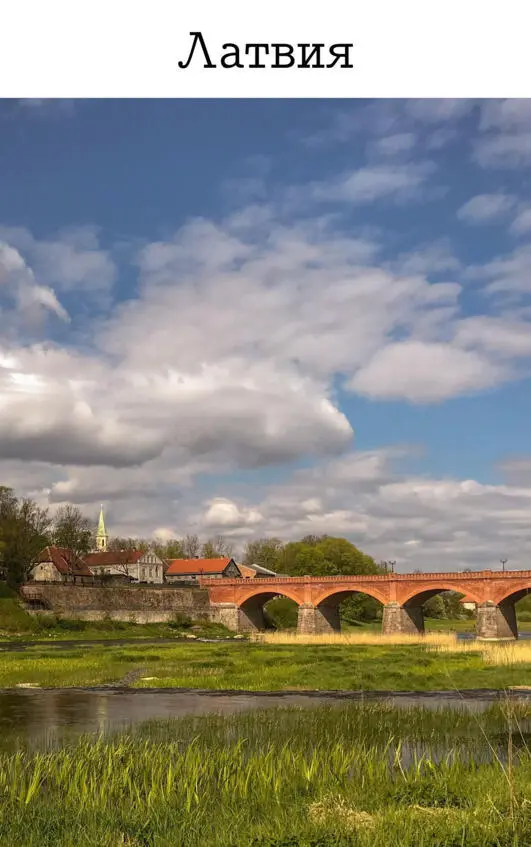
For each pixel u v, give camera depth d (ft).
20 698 178.09
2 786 79.25
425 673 220.43
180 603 541.75
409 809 65.77
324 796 73.15
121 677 222.89
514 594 456.45
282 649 336.08
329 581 508.53
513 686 193.88
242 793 77.41
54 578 586.86
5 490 575.38
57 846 61.77
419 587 474.90
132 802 74.43
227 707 158.81
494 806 63.41
